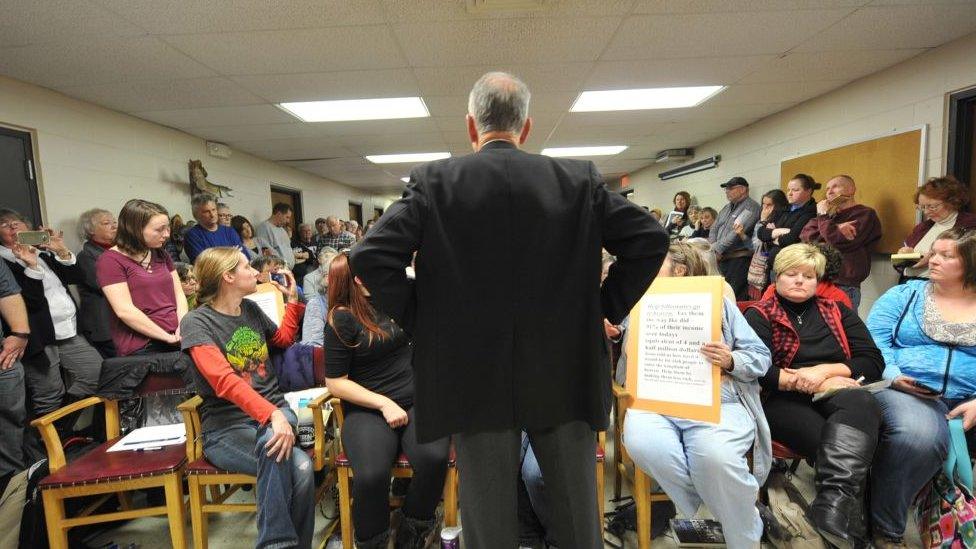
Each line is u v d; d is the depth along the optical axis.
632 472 1.70
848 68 2.95
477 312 0.71
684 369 1.37
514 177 0.70
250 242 4.38
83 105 3.06
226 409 1.50
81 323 2.34
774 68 2.92
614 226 0.72
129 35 2.18
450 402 0.73
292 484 1.36
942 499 1.36
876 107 3.04
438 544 1.55
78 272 2.39
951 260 1.49
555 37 2.38
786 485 1.47
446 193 0.69
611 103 3.70
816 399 1.47
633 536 1.57
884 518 1.39
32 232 2.00
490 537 0.77
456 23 2.19
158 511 1.42
